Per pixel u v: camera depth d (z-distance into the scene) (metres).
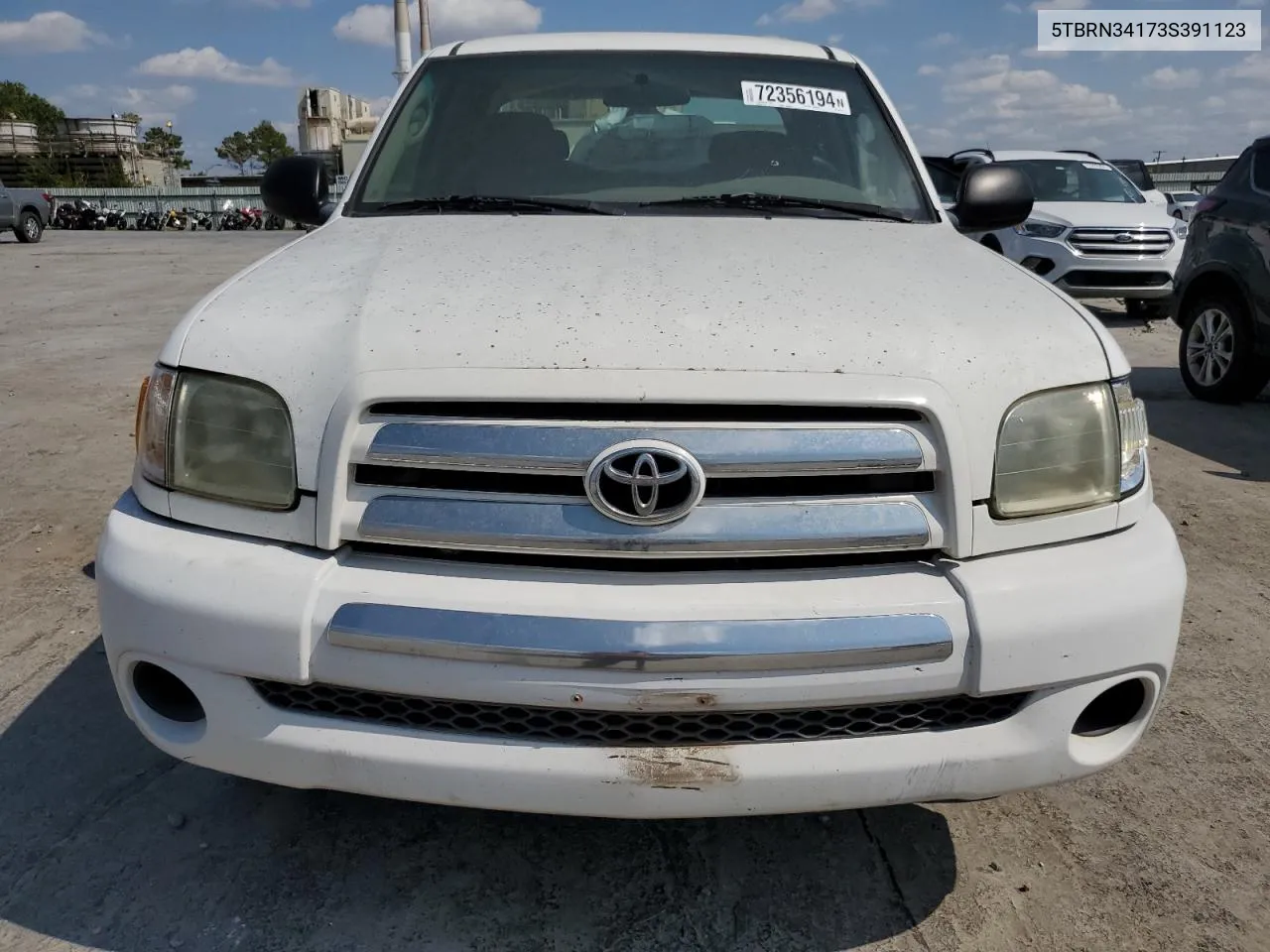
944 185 12.10
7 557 3.96
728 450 1.80
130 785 2.57
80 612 3.51
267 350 1.96
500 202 2.86
